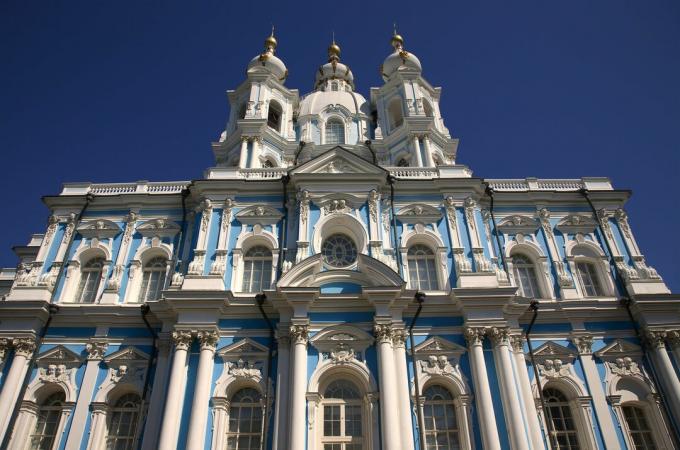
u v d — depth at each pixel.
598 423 23.56
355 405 23.14
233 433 22.77
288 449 21.03
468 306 24.70
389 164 37.81
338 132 41.78
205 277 25.80
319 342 23.86
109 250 28.91
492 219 30.03
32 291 26.64
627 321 26.45
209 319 24.41
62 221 29.83
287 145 38.75
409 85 40.75
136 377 24.59
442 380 23.75
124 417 24.19
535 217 30.27
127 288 27.52
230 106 42.19
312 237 27.00
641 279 27.31
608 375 24.95
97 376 24.69
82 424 23.44
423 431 22.05
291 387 22.47
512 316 25.58
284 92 42.09
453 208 28.83
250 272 27.22
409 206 28.95
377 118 42.94
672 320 25.73
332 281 25.28
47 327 25.89
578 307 26.23
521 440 21.39
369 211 27.89
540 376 24.77
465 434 22.25
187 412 22.47
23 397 23.95
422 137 37.19
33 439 23.67
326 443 22.08
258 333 24.84
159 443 21.27
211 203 29.03
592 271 28.98
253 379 23.66
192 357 23.83
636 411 24.64
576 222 30.02
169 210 30.45
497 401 22.81
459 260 26.89
